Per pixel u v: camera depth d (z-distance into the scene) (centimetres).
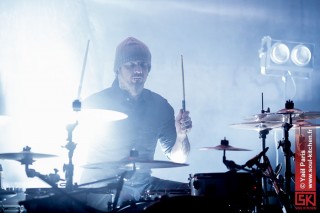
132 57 538
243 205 407
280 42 825
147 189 529
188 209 336
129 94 554
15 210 451
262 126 579
